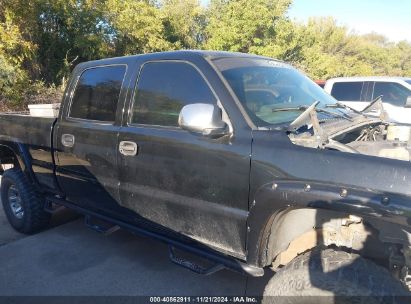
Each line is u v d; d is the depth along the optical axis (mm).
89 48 16859
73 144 3641
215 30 23391
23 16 14156
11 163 4941
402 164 1951
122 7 18328
